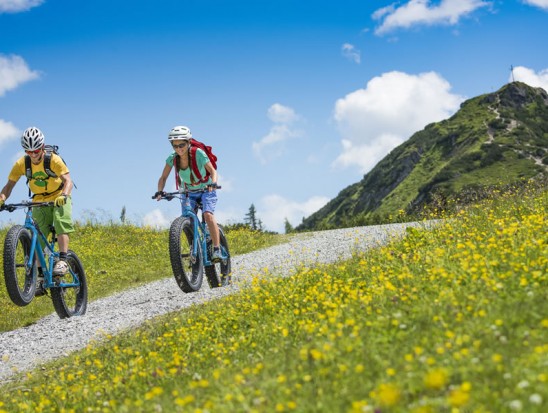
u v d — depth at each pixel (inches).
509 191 538.0
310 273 376.8
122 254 806.5
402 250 396.2
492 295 216.4
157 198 417.7
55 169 400.8
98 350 335.0
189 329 317.1
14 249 376.2
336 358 187.5
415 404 142.1
